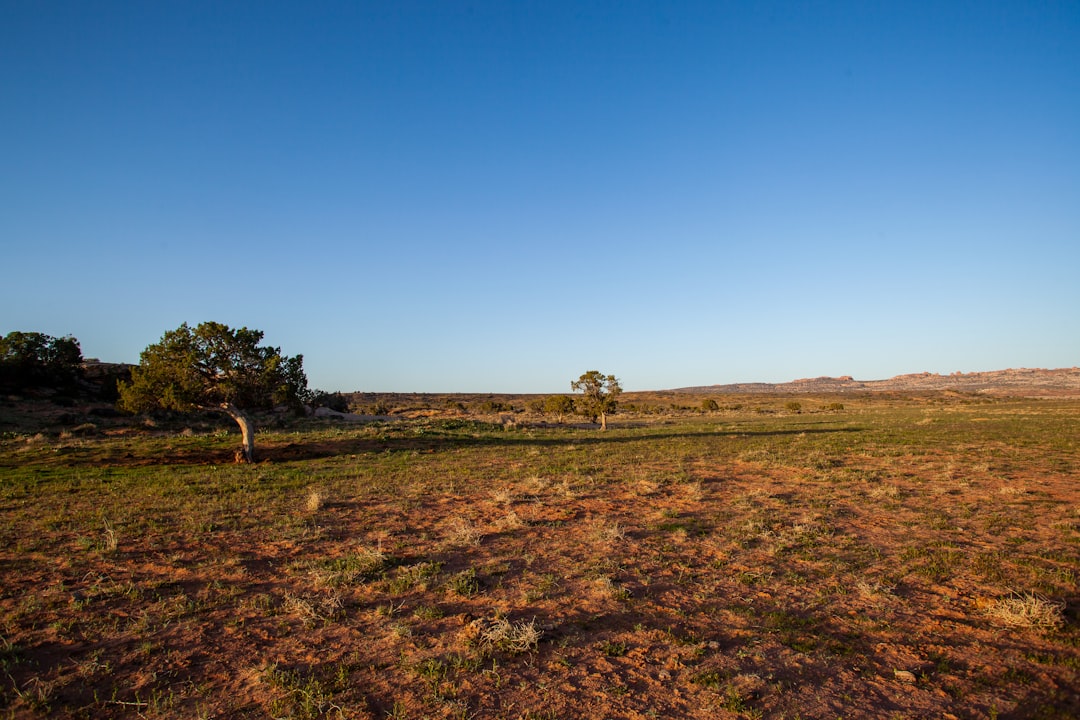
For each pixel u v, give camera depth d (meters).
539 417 74.81
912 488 16.20
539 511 13.71
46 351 51.00
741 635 6.88
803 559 9.84
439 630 7.03
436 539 11.35
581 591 8.38
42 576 8.99
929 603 7.88
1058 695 5.50
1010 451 24.11
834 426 42.91
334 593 8.25
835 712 5.26
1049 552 9.98
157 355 23.77
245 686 5.73
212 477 19.05
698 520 12.66
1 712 5.24
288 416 51.66
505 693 5.59
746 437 33.59
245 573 9.20
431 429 39.16
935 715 5.21
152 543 10.90
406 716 5.18
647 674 5.96
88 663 6.11
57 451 25.38
